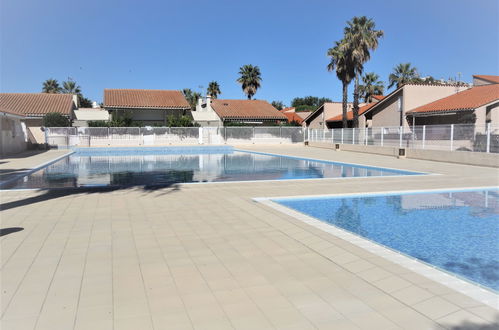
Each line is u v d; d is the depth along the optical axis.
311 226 5.14
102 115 37.72
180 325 2.51
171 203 7.01
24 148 25.22
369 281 3.22
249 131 34.81
